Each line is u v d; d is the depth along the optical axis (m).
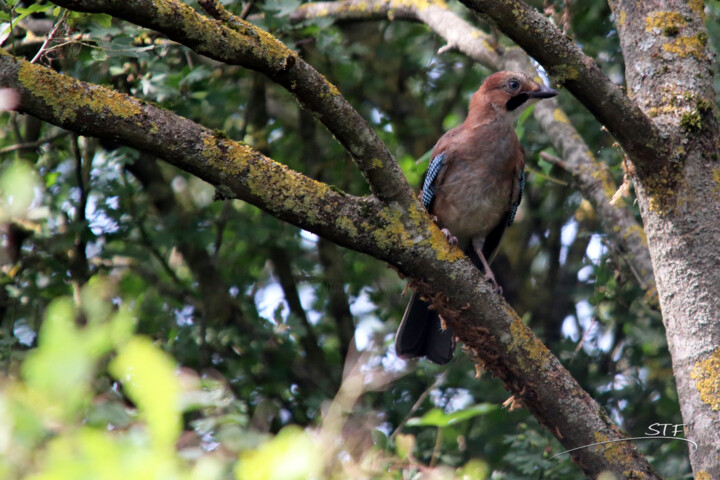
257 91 14.70
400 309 14.37
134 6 5.62
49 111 5.71
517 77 10.53
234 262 15.02
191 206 15.55
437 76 16.08
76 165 12.85
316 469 2.84
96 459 2.51
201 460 2.98
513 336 7.04
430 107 16.31
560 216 14.47
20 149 13.39
